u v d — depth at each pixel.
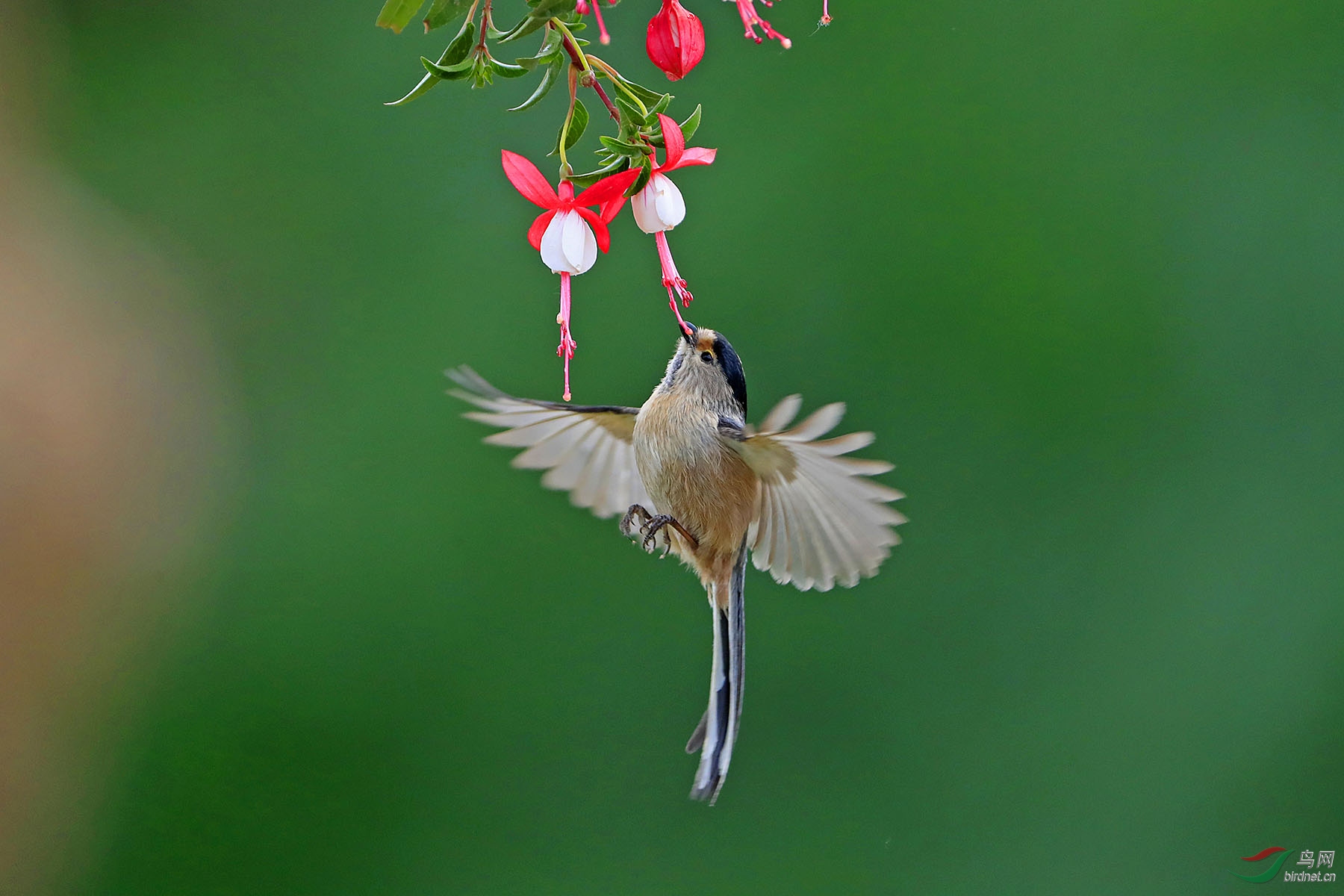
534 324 11.08
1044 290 11.09
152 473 10.55
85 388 10.48
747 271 11.10
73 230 10.97
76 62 11.34
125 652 10.24
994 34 11.51
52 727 9.78
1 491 10.02
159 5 11.44
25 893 9.45
